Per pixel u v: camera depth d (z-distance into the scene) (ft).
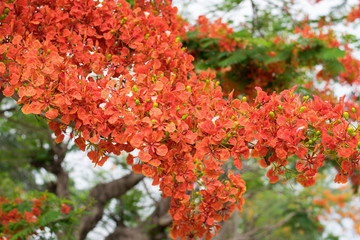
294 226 35.53
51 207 16.83
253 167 19.69
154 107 6.74
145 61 8.84
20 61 7.39
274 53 16.55
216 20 16.81
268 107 6.99
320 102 7.12
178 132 6.85
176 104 7.27
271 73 17.22
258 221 48.14
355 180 19.08
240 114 7.41
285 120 6.80
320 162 6.84
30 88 6.76
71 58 8.39
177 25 11.50
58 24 8.46
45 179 34.06
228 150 7.25
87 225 22.54
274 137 6.92
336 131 6.70
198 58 17.51
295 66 16.85
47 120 7.36
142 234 26.55
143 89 6.93
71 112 6.94
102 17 8.93
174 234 8.00
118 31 9.09
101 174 33.32
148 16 9.27
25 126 20.47
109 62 8.79
